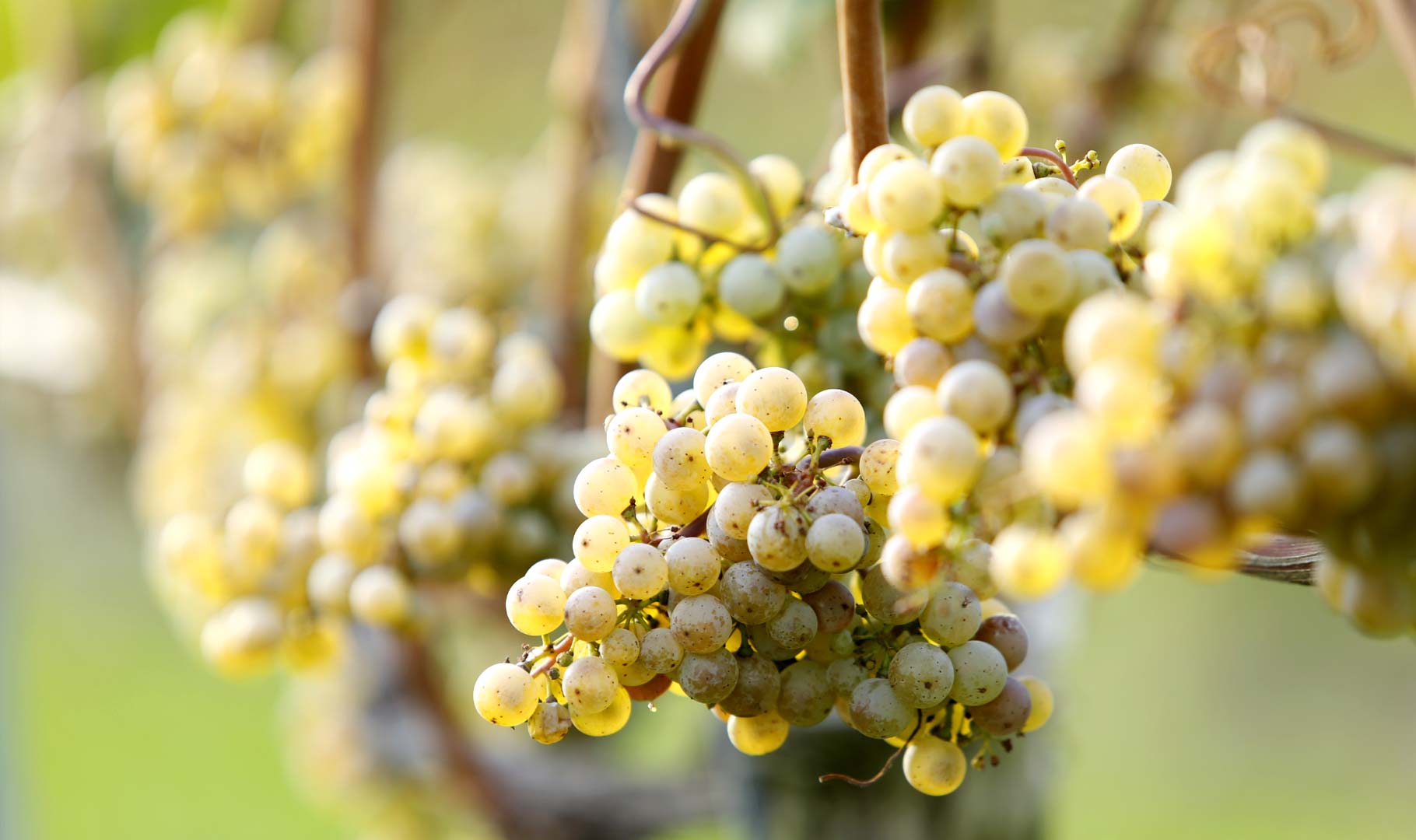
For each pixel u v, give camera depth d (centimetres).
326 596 85
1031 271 65
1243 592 304
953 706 71
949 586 69
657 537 71
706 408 71
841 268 78
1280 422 61
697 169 145
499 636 135
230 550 87
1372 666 306
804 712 71
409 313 87
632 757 167
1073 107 120
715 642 69
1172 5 116
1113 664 296
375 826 148
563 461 87
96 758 259
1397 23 69
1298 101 128
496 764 141
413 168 151
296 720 162
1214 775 286
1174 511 62
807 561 69
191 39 125
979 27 109
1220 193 64
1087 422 62
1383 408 61
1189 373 62
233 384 126
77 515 220
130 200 164
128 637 272
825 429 71
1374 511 62
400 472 86
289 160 123
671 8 123
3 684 165
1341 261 61
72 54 165
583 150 114
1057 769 104
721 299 78
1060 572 63
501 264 133
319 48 155
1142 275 68
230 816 253
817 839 95
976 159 68
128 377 158
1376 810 279
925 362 67
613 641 69
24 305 178
